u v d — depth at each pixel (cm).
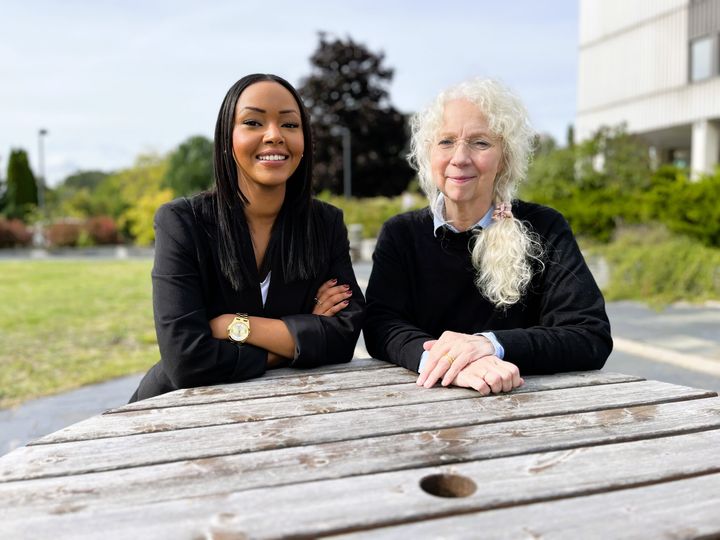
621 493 107
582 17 2353
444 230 211
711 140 1859
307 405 157
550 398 160
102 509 103
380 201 2227
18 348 563
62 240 2614
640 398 160
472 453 125
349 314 201
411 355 188
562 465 119
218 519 98
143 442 133
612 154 1438
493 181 209
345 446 129
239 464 121
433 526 96
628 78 2134
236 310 196
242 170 193
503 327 212
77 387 438
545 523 97
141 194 4447
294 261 198
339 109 3694
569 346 183
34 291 1045
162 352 182
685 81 1906
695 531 94
